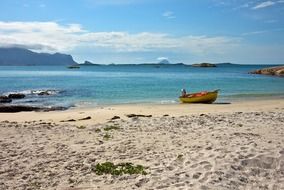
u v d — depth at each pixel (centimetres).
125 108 2456
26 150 1074
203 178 759
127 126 1499
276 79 6806
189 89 4478
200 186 710
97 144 1149
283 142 1060
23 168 889
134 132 1352
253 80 6481
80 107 2639
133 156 984
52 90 4216
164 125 1502
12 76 9062
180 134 1281
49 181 791
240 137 1162
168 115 1994
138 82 6031
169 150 1034
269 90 4175
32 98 3422
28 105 2794
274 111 2122
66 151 1057
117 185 755
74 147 1109
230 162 852
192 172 798
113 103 2912
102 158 972
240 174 790
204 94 2847
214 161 862
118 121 1675
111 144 1143
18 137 1281
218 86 4959
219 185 720
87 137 1271
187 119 1684
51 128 1489
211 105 2667
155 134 1297
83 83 5803
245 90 4209
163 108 2452
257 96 3450
